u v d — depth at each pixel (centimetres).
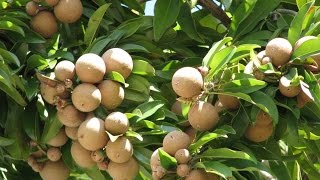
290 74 150
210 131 153
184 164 145
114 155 154
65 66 158
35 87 162
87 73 156
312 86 147
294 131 151
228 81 153
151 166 150
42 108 167
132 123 158
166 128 161
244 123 153
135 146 160
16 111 170
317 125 159
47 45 174
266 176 171
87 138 154
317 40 147
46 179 174
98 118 157
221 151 145
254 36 176
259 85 149
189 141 148
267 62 150
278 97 152
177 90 150
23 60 168
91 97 155
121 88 160
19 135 170
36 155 173
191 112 152
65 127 163
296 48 150
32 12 173
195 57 176
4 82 156
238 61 160
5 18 170
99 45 169
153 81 174
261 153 156
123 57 161
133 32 174
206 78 152
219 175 148
